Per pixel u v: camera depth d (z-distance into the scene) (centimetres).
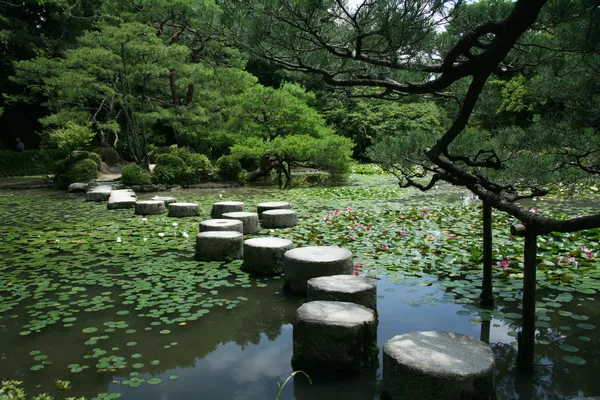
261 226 771
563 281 429
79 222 835
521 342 280
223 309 398
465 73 296
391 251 571
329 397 259
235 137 1767
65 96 1822
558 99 333
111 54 1448
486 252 387
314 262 419
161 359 307
